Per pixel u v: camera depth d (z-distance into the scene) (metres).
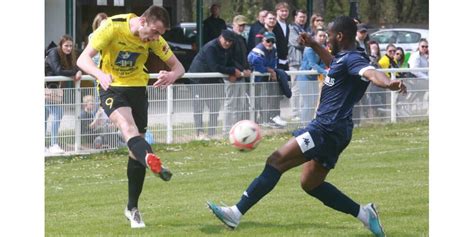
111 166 18.66
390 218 12.88
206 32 27.84
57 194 15.35
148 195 15.08
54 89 19.45
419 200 14.30
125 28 12.03
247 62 22.42
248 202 11.61
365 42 25.92
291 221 12.71
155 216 13.22
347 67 11.09
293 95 23.09
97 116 20.17
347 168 17.81
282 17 24.02
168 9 29.41
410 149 20.61
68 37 19.67
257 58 22.39
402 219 12.80
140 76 12.40
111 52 12.16
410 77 25.69
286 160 11.48
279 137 22.56
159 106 21.22
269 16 23.08
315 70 23.22
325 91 11.38
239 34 22.31
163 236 11.72
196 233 11.87
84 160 19.39
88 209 13.95
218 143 21.64
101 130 20.28
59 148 19.67
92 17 28.00
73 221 12.93
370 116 24.66
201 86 21.69
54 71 19.59
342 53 11.23
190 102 21.61
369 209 11.55
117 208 14.03
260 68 22.42
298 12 24.62
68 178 17.17
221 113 22.06
